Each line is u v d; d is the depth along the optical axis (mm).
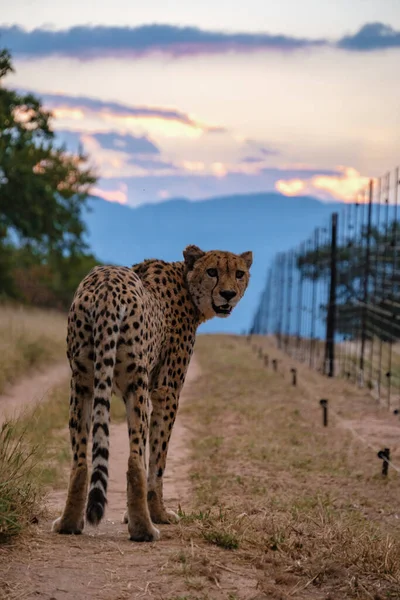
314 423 15273
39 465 9383
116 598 5391
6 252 43281
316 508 8766
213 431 14102
